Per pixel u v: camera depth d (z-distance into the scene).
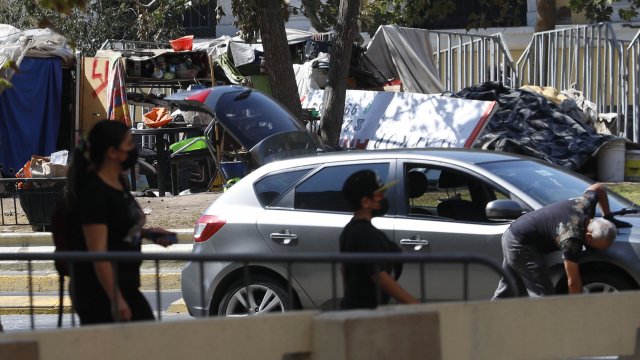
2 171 65.44
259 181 27.78
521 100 63.53
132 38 99.00
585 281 24.33
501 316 15.98
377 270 16.88
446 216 25.80
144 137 68.69
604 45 72.19
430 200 26.14
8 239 46.25
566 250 22.95
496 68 74.50
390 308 15.02
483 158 26.91
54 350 13.24
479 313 15.70
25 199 47.81
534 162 27.58
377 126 63.00
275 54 52.03
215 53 77.69
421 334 14.66
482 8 94.81
